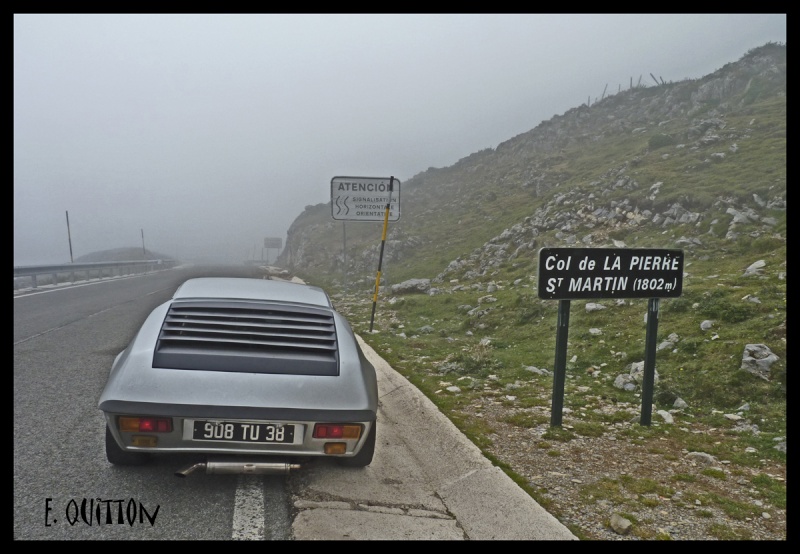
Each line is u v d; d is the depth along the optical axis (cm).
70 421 509
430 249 3162
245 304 421
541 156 4906
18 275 1914
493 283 1747
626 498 391
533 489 402
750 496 397
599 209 2267
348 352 396
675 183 2242
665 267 559
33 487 368
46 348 850
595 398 648
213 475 400
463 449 469
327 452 348
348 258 3603
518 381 723
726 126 3081
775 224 1552
